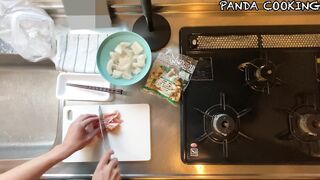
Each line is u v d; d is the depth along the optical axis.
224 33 0.89
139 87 0.89
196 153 0.84
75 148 0.81
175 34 0.91
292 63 0.87
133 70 0.87
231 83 0.86
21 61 1.00
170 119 0.87
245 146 0.83
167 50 0.90
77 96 0.89
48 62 0.98
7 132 0.98
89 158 0.86
